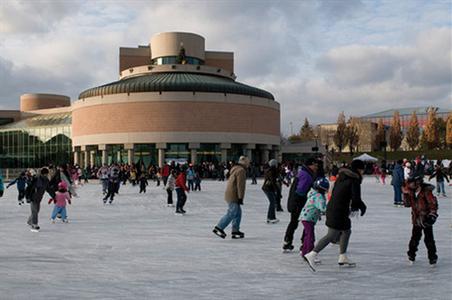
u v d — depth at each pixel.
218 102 61.06
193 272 8.42
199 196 27.66
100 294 7.01
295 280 7.82
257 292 7.08
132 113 60.28
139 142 59.91
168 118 59.75
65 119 78.88
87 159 65.81
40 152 79.19
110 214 18.36
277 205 18.67
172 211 19.45
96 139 62.28
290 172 37.59
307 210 9.26
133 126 60.16
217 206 21.52
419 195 8.80
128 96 60.44
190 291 7.16
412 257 8.94
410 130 123.56
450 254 9.89
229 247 10.91
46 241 11.91
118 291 7.18
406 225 14.48
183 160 57.72
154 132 59.69
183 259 9.57
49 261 9.42
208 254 10.08
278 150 69.81
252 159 67.25
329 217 8.51
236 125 61.94
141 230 13.84
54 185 15.88
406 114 167.75
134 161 60.78
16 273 8.40
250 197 26.70
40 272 8.47
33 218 13.83
